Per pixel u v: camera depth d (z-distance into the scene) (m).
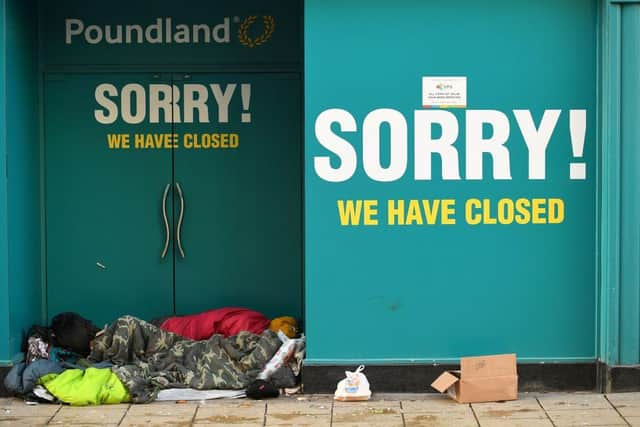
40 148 7.56
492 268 6.78
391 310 6.78
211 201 7.67
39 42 7.54
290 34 7.62
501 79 6.71
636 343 6.75
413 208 6.74
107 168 7.62
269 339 6.97
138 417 6.34
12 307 6.95
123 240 7.65
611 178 6.66
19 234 7.12
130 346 7.04
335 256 6.75
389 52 6.69
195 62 7.62
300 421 6.24
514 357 6.64
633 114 6.66
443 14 6.69
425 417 6.29
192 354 6.99
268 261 7.70
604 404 6.52
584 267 6.80
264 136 7.66
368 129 6.71
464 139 6.72
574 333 6.82
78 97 7.59
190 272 7.69
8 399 6.76
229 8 7.61
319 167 6.71
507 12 6.69
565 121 6.73
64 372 6.77
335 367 6.78
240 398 6.76
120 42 7.59
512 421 6.20
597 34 6.70
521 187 6.75
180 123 7.63
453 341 6.80
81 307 7.65
